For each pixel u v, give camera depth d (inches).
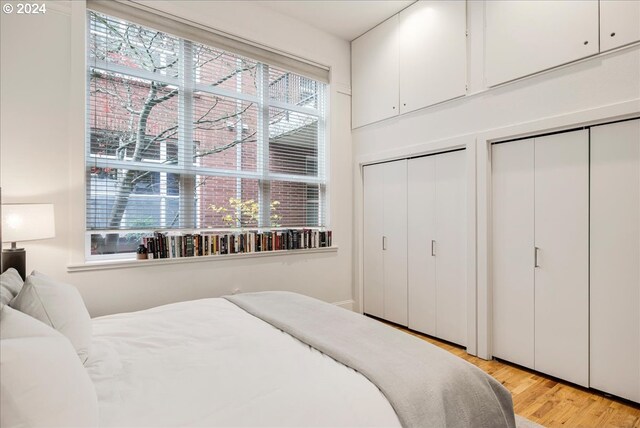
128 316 71.6
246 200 129.8
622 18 79.4
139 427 34.2
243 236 122.6
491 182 107.0
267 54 133.0
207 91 120.2
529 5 95.7
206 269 114.6
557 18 89.9
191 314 72.1
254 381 43.3
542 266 95.0
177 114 114.2
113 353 52.4
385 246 144.5
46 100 89.7
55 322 47.5
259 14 128.4
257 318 70.4
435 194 124.6
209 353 52.2
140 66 107.3
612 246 82.2
